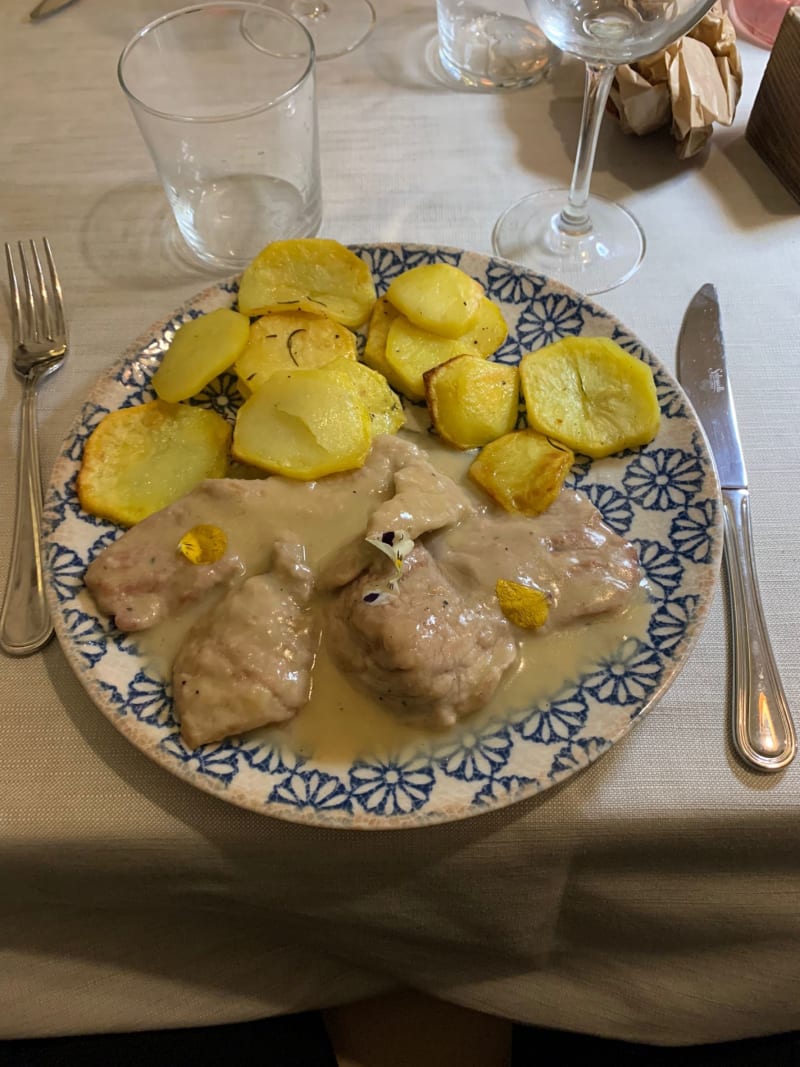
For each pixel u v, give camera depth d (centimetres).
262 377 80
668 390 78
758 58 112
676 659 64
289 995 80
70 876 63
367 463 77
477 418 79
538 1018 76
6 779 62
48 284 96
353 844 61
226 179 100
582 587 69
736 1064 79
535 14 81
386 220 101
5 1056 80
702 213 98
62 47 120
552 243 96
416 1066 88
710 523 71
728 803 60
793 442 80
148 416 79
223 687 63
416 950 72
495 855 61
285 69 111
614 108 104
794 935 68
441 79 113
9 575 73
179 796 61
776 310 90
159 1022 77
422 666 62
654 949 71
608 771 62
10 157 109
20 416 86
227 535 72
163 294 95
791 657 67
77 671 64
